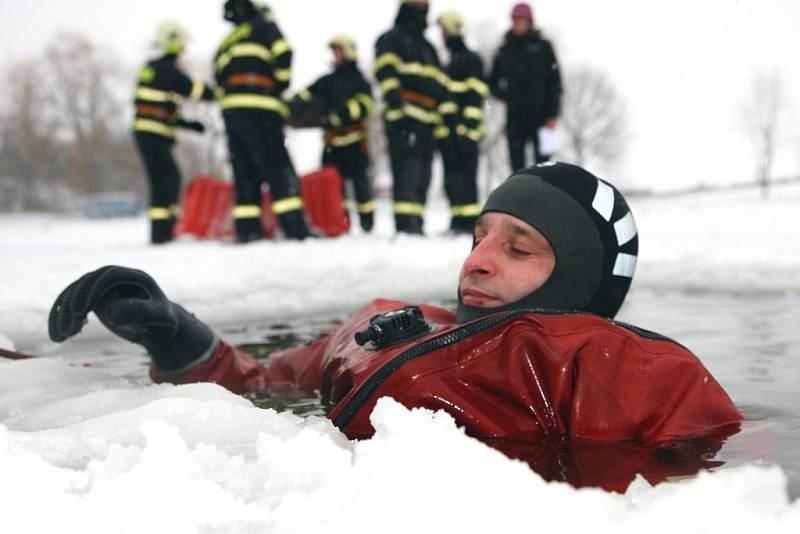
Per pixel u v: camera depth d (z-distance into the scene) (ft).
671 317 9.78
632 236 5.57
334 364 5.80
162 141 25.63
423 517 2.64
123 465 3.25
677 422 4.27
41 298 11.85
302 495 2.98
